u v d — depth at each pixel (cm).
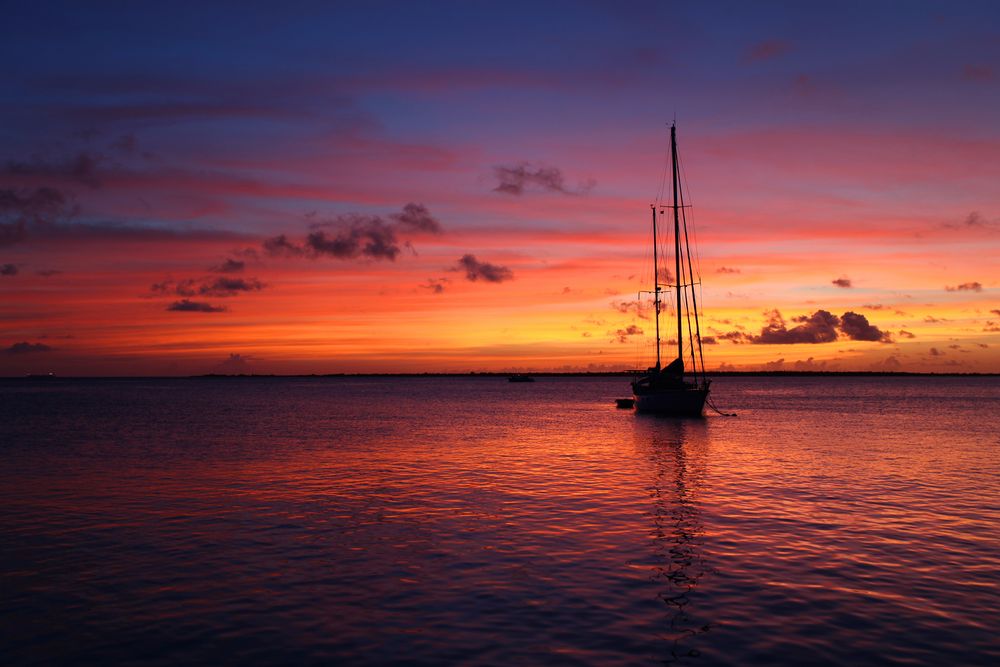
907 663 966
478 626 1106
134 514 1970
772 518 1867
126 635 1087
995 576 1344
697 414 5725
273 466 2964
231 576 1379
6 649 1038
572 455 3325
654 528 1756
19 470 2858
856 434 4450
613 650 1012
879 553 1509
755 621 1119
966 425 5250
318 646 1037
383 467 2917
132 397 12669
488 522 1842
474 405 9125
